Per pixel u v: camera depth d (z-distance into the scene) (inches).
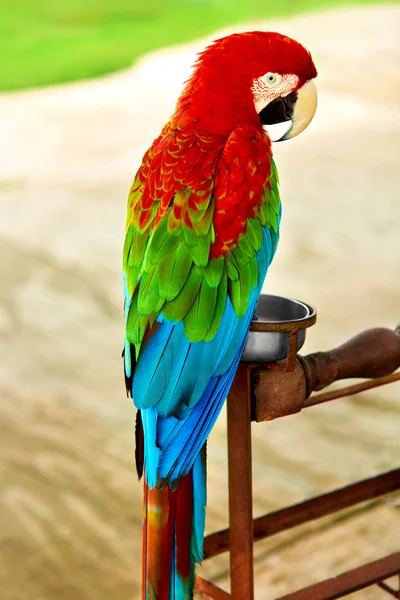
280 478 133.9
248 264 77.4
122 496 132.3
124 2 675.4
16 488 134.5
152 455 67.9
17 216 277.0
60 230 262.4
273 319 80.4
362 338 73.6
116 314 204.5
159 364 70.4
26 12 653.3
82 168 332.2
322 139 357.1
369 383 76.0
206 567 114.7
